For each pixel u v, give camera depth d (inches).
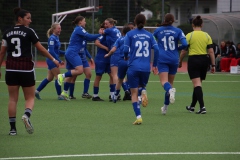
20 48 1056.2
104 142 1019.9
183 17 4429.1
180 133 1120.2
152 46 1217.4
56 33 1724.9
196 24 1414.9
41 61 3996.1
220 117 1360.7
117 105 1605.6
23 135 1091.9
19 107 1542.8
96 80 1721.2
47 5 3996.1
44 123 1251.2
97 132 1131.3
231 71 3019.2
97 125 1222.9
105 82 2475.4
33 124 1235.9
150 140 1040.8
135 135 1096.2
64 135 1094.4
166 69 1339.8
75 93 1978.3
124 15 4062.5
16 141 1026.7
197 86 1417.3
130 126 1208.8
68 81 1733.5
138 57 1203.9
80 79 2637.8
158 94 1953.7
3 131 1136.2
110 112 1445.6
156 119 1318.9
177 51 1353.3
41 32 3991.1
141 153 922.7
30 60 1066.7
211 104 1648.6
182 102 1692.9
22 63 1056.8
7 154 914.1
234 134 1114.1
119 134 1107.3
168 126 1211.9
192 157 892.0
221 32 3400.6
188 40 1396.4
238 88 2218.3
